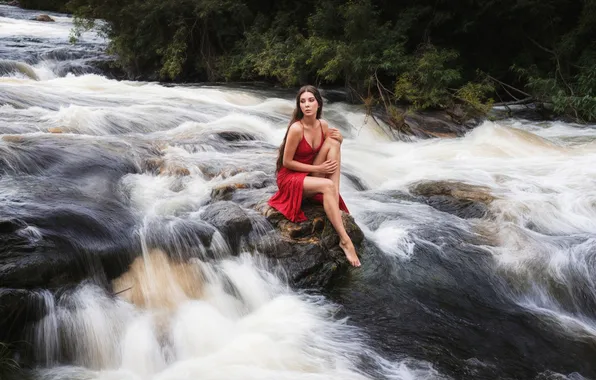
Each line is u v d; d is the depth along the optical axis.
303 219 4.62
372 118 10.21
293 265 4.33
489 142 9.28
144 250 4.11
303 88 4.62
